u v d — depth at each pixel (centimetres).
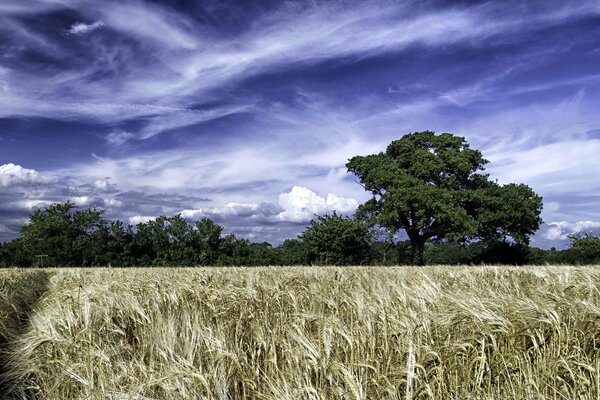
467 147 5678
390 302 659
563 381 509
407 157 5616
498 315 575
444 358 514
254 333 630
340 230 5272
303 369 476
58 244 5947
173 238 5722
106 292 948
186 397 420
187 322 558
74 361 571
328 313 708
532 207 5500
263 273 1595
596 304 664
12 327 916
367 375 485
